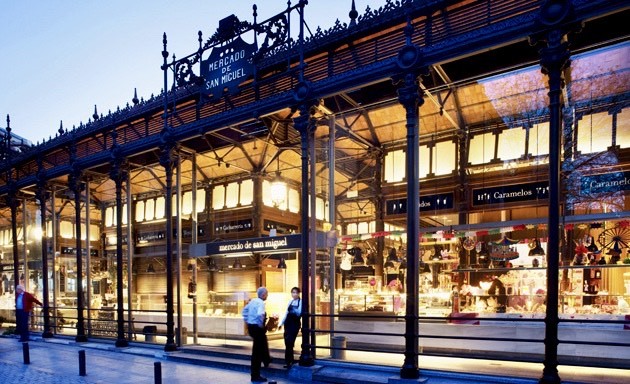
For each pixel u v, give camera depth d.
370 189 12.93
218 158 15.14
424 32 9.60
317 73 11.20
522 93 10.28
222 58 12.77
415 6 9.41
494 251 11.65
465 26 8.98
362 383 9.12
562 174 10.53
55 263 19.11
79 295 16.31
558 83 7.83
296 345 12.44
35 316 18.73
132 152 14.84
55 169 17.61
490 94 10.58
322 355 10.96
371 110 11.80
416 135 9.38
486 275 11.64
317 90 10.65
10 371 11.13
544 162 10.95
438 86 10.33
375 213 12.82
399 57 9.41
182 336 13.80
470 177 11.98
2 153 20.75
